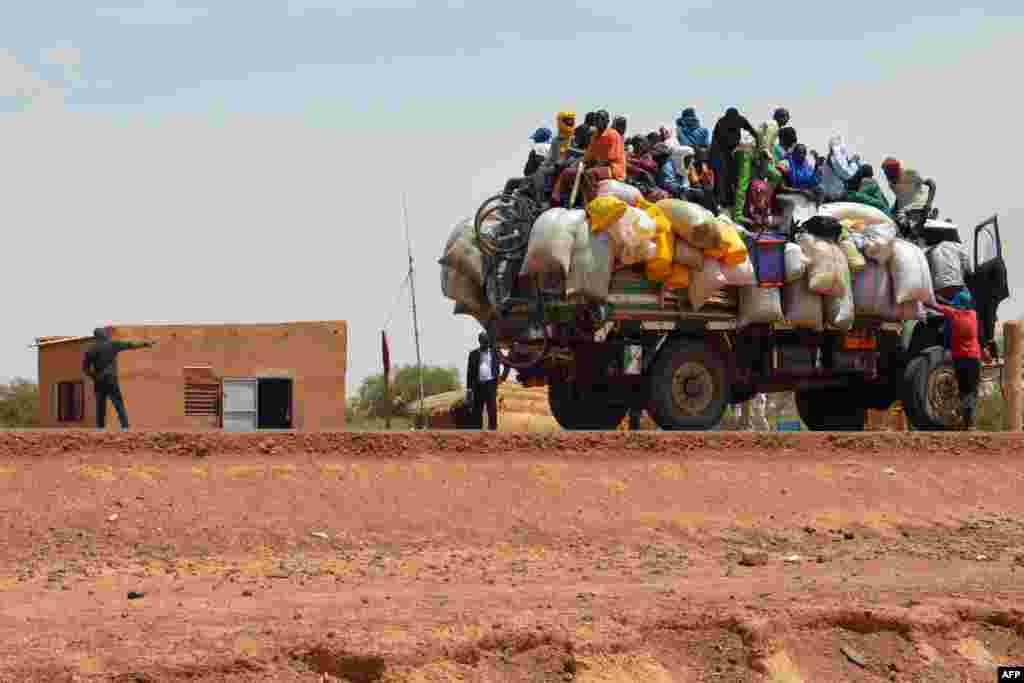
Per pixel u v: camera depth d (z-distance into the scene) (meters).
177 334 30.88
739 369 19.80
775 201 20.50
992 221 21.69
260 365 31.17
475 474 15.40
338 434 15.61
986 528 15.91
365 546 13.68
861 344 20.31
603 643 10.50
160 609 10.92
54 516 13.62
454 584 12.20
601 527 14.66
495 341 19.52
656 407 18.94
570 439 16.39
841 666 11.17
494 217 19.52
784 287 19.53
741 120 20.30
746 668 10.80
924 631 11.58
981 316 21.80
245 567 12.74
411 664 9.94
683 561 13.74
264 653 9.77
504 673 10.18
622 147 18.80
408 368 58.66
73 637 9.95
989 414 39.56
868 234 20.16
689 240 18.52
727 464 16.64
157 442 15.09
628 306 18.39
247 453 15.28
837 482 16.67
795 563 13.94
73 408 32.19
